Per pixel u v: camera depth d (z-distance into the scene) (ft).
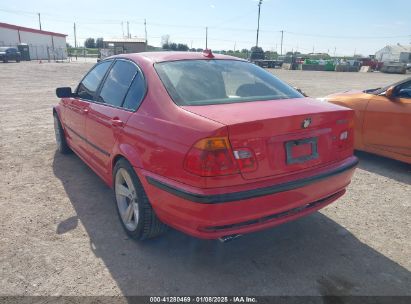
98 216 11.82
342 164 9.73
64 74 79.00
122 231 10.89
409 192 14.16
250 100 9.69
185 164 7.85
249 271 9.02
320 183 8.96
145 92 9.97
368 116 17.16
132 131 9.70
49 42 197.06
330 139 9.36
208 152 7.49
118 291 8.23
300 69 162.09
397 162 18.02
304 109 9.00
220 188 7.66
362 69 161.89
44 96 42.57
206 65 11.01
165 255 9.67
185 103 9.04
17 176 15.30
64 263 9.22
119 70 12.09
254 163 7.86
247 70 11.63
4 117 28.66
